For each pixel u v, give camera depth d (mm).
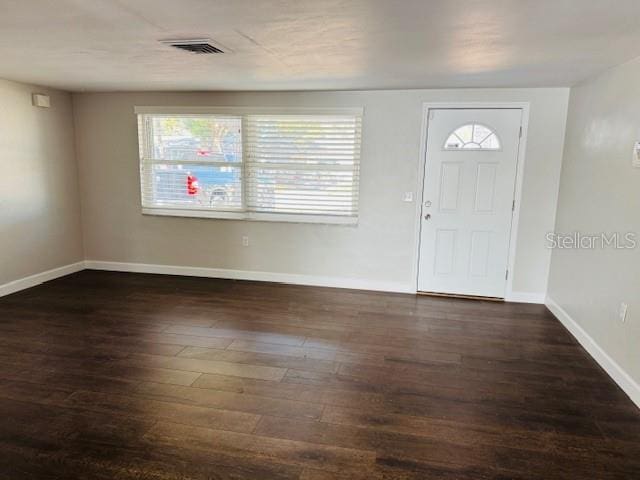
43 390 2623
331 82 3959
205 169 5004
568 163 3957
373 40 2465
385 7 1912
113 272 5340
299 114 4625
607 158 3109
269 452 2102
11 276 4457
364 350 3256
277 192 4875
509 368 3012
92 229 5379
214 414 2402
